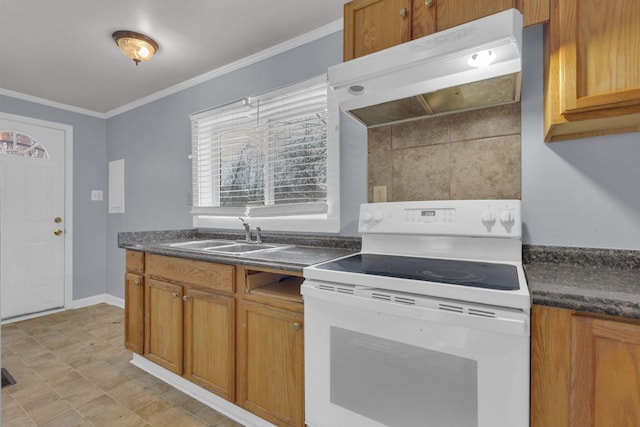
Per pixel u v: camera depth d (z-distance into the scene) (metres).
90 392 1.85
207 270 1.67
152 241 2.35
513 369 0.86
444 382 0.96
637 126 1.19
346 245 1.88
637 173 1.21
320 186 2.02
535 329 0.89
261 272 1.60
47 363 2.19
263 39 2.09
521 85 1.40
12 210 2.98
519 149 1.42
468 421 0.92
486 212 1.34
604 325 0.81
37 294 3.13
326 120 1.98
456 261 1.36
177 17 1.84
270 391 1.44
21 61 2.35
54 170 3.23
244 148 2.37
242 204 2.39
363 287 1.10
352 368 1.13
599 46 1.00
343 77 1.30
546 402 0.87
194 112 2.72
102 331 2.75
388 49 1.21
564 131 1.26
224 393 1.60
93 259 3.50
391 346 1.05
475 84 1.26
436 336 0.96
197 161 2.71
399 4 1.37
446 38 1.10
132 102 3.24
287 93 2.12
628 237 1.23
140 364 2.14
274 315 1.42
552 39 1.08
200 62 2.40
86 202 3.45
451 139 1.58
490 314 0.88
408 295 1.02
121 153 3.43
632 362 0.78
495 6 1.17
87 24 1.89
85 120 3.45
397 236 1.56
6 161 2.94
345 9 1.49
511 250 1.33
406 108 1.52
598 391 0.81
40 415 1.64
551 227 1.36
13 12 1.76
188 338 1.77
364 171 1.83
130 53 2.03
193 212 2.41
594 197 1.28
